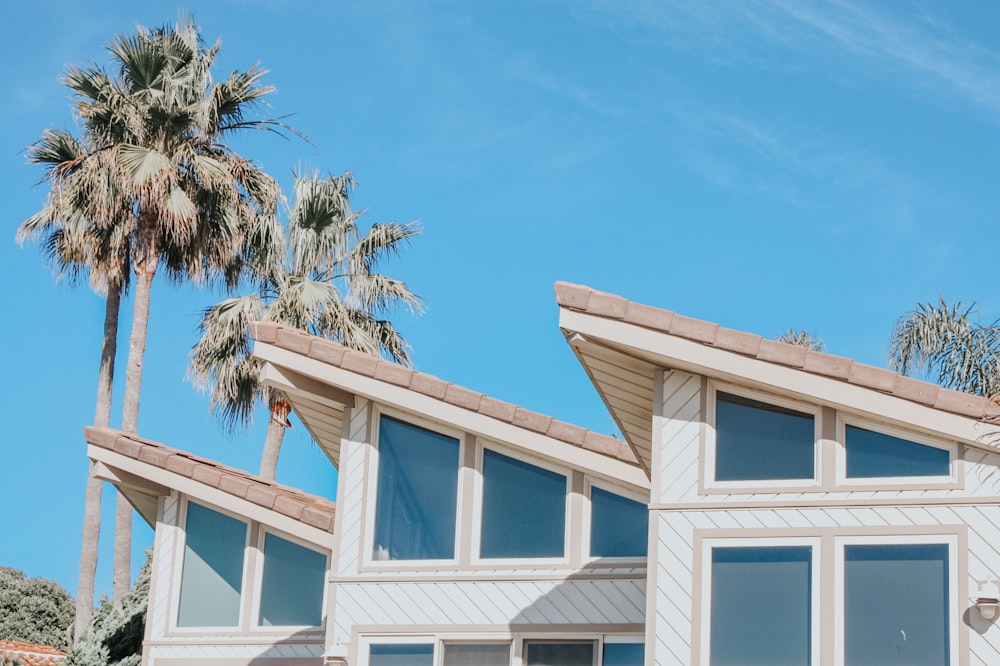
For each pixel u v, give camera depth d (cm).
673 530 1318
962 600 1227
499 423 1576
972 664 1209
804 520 1287
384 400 1602
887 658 1232
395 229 3759
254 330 1639
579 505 1573
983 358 2405
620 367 1405
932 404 1256
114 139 3469
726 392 1348
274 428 3641
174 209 3375
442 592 1574
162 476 1812
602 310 1337
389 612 1580
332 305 3594
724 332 1311
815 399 1296
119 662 2344
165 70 3488
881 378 1268
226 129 3619
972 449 1260
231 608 1797
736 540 1298
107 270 3466
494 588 1567
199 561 1828
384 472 1631
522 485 1598
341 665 1552
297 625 1759
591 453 1549
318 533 1727
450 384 1589
